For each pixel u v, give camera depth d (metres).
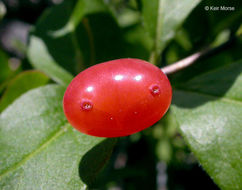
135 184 0.08
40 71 0.05
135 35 0.06
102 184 0.07
